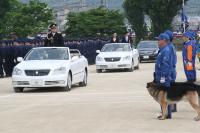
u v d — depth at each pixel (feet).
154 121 54.80
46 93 84.79
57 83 86.33
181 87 54.34
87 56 171.42
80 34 255.70
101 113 60.95
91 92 84.69
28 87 86.99
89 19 257.75
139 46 177.88
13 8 240.94
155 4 304.09
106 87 92.58
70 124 53.57
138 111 62.18
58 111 63.21
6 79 115.96
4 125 53.57
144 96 77.25
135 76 116.26
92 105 68.13
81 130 50.01
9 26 232.32
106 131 49.34
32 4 244.22
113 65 131.34
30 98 77.82
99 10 264.31
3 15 228.63
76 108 65.46
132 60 133.69
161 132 48.52
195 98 54.08
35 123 54.54
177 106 65.26
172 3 303.68
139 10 309.01
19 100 75.46
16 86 86.94
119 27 261.65
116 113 60.80
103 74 125.18
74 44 158.81
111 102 70.95
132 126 51.93
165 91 54.54
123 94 80.48
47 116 59.31
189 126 51.49
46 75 86.07
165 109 55.47
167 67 54.75
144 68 145.18
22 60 91.86
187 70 69.10
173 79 56.18
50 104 70.03
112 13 263.90
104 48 138.51
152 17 307.99
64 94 82.53
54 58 91.61
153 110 62.90
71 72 89.71
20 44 124.47
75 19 258.37
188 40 69.21
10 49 121.39
